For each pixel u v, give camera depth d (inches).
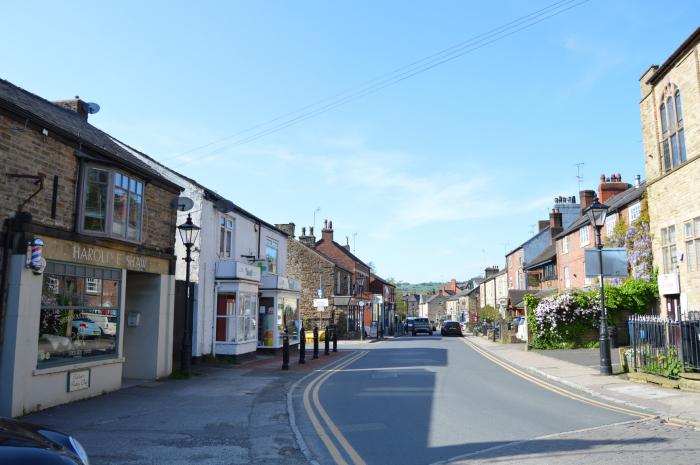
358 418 381.1
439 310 4776.1
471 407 420.8
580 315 1015.0
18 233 394.6
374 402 449.1
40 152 425.7
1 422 176.4
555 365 720.3
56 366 428.5
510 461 263.1
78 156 466.0
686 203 682.8
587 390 497.7
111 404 435.2
